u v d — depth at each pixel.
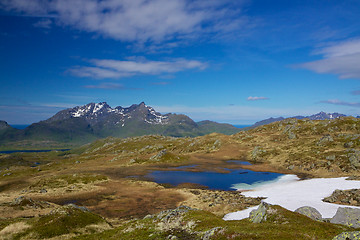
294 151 114.38
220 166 115.31
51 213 38.00
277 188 69.56
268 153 123.25
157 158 138.00
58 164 157.62
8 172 130.00
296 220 26.23
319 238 19.06
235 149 150.00
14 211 46.44
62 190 74.25
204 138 187.88
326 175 79.69
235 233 20.88
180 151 167.38
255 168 106.19
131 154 171.25
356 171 76.00
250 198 58.84
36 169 136.00
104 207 57.19
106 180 89.88
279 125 184.12
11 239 29.55
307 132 146.38
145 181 86.62
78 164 146.00
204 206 55.00
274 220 27.66
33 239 29.58
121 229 33.50
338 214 28.12
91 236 31.77
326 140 112.44
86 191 73.00
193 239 23.39
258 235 19.69
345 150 93.06
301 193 59.78
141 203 60.25
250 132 189.50
